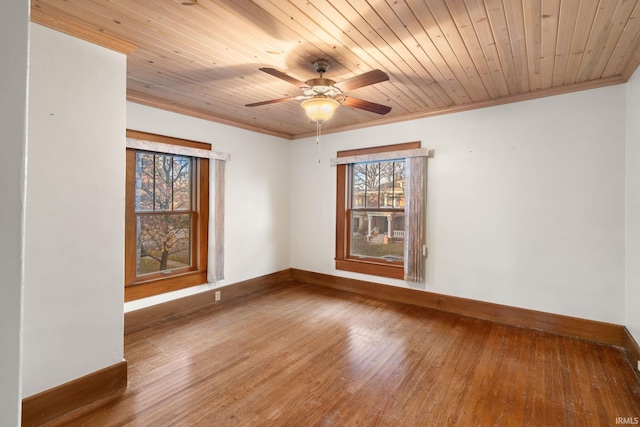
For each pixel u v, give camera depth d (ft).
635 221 8.92
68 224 6.73
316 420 6.52
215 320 11.83
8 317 1.27
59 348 6.59
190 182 13.39
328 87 7.88
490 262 11.94
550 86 10.38
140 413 6.69
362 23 6.77
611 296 9.87
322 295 14.97
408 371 8.34
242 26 6.93
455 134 12.64
